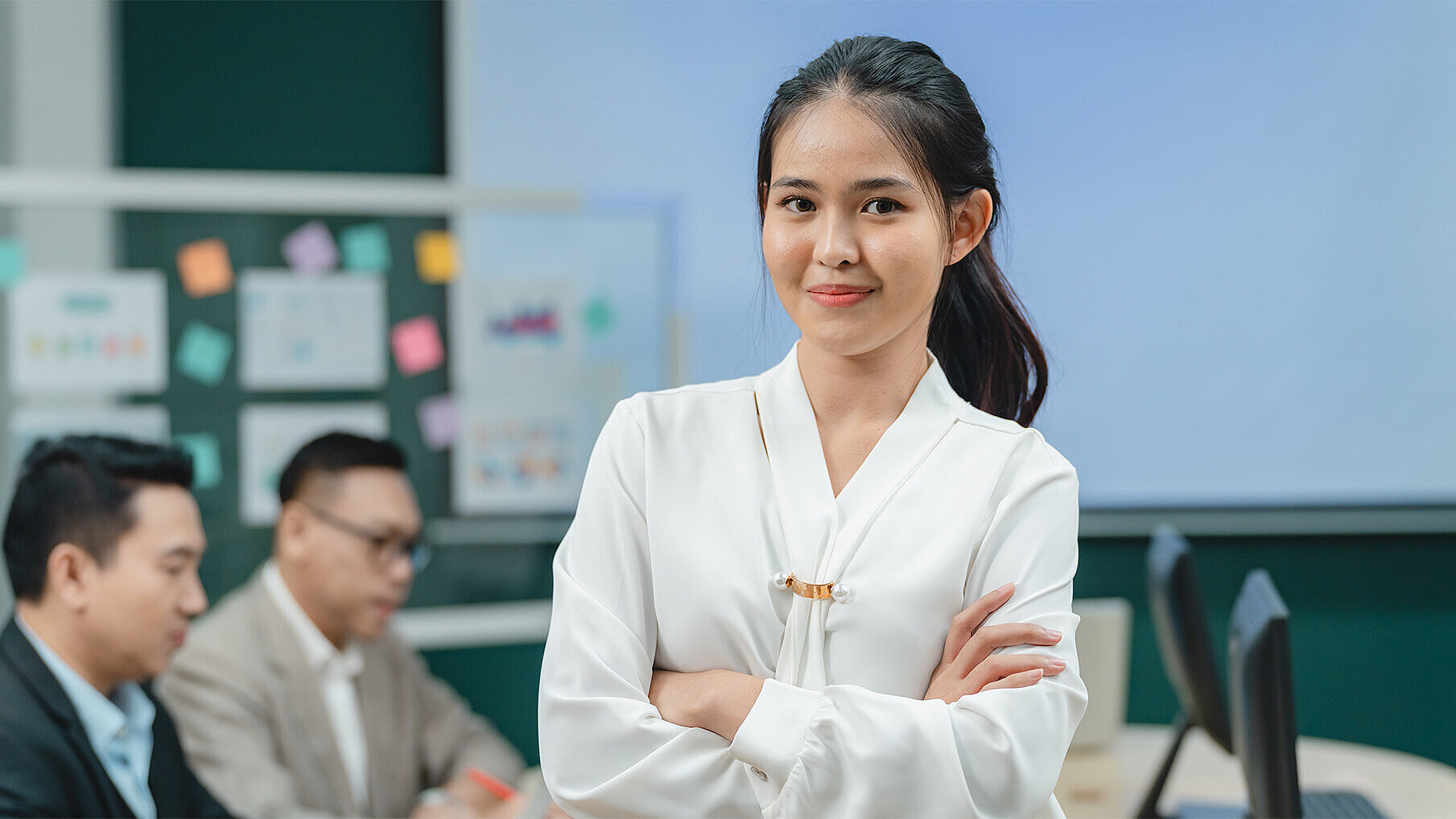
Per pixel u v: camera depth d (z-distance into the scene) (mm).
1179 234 3633
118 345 3150
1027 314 1123
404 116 3602
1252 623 1625
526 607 3477
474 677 3471
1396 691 3779
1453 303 3674
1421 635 3781
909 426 993
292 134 3539
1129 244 3621
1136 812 2047
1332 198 3645
